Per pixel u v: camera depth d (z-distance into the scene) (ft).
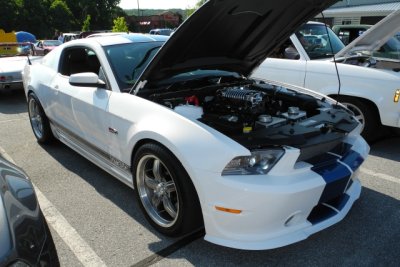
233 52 11.19
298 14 9.62
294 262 8.24
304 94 11.73
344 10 77.56
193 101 9.91
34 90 14.78
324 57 16.88
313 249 8.68
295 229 7.89
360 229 9.46
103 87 10.82
